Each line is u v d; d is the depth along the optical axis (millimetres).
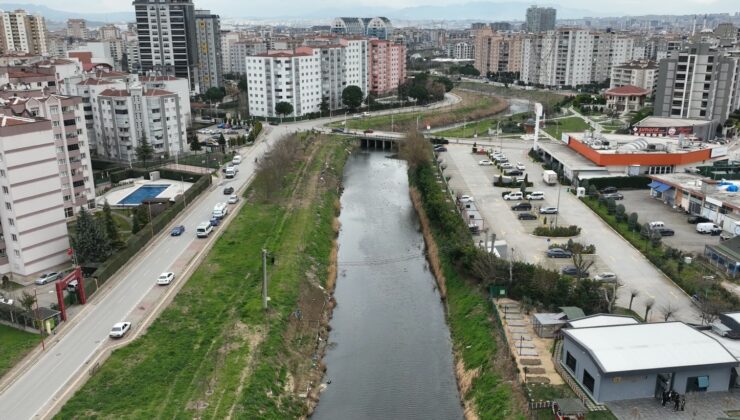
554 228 112188
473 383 70000
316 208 134375
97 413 60938
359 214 141250
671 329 66688
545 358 69625
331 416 67062
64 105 123062
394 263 111312
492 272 85938
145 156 166375
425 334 85562
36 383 66250
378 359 78938
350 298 97062
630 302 80125
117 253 99250
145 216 113438
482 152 191250
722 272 93000
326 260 108812
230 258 102500
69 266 102188
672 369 60000
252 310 83000
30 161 95062
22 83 168750
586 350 61688
